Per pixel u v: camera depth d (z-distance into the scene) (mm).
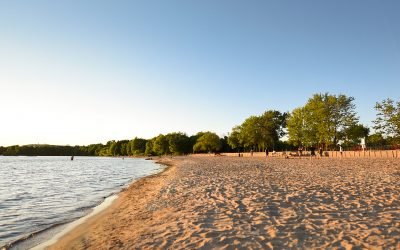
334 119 65188
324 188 13891
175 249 6855
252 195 12977
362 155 50062
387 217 8383
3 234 10469
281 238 7031
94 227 10742
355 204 10211
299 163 35875
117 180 32688
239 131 111938
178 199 13984
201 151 144750
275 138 108938
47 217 13180
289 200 11430
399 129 41031
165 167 56875
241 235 7441
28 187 25844
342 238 6785
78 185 27359
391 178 16516
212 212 10273
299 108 72750
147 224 9945
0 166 73625
